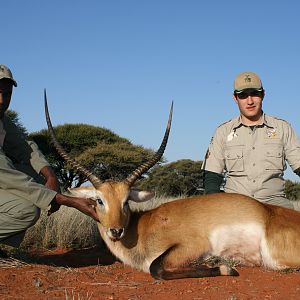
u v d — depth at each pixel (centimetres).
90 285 480
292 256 530
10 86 571
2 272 512
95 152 2227
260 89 644
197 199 575
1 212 527
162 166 2523
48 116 600
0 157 528
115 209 549
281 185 661
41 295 438
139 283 493
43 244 733
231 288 460
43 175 606
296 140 655
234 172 663
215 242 550
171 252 538
